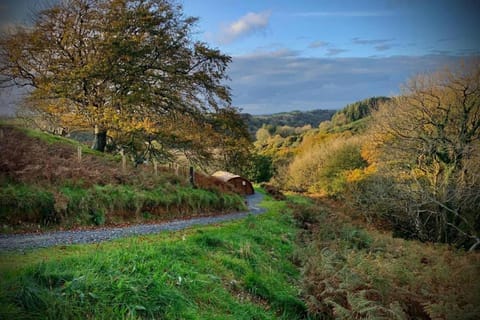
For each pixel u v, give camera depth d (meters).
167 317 5.01
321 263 8.23
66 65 21.80
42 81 20.81
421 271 7.25
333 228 15.54
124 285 5.13
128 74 22.22
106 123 21.88
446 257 9.09
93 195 13.38
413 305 6.06
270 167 59.28
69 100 22.34
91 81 21.69
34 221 11.14
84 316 4.50
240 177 36.53
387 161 25.11
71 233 10.64
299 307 7.35
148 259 6.48
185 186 19.55
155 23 22.67
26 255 6.89
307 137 62.19
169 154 24.69
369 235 15.93
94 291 4.85
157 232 11.55
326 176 41.09
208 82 24.73
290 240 12.98
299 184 47.94
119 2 21.78
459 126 21.11
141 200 14.87
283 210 20.91
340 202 31.64
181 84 24.09
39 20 19.66
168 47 23.00
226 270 7.67
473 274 6.12
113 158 21.91
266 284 7.71
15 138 15.17
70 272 5.11
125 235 10.69
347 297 6.31
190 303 5.59
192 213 17.44
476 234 19.61
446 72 17.55
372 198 25.42
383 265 7.24
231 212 19.94
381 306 5.82
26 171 12.80
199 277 6.57
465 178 20.38
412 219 23.56
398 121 24.30
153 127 21.75
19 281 4.45
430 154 22.06
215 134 24.73
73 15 21.64
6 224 10.50
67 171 14.30
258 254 9.57
